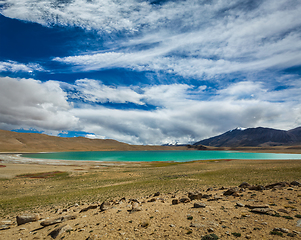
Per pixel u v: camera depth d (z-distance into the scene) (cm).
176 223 983
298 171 4262
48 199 2842
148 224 997
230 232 807
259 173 4425
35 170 7325
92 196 2819
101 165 10438
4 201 2866
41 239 970
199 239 761
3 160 12388
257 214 1012
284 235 727
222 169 6053
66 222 1254
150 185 3553
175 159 18075
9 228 1321
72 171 7188
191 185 3225
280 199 1301
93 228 1042
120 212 1347
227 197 1598
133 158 19312
